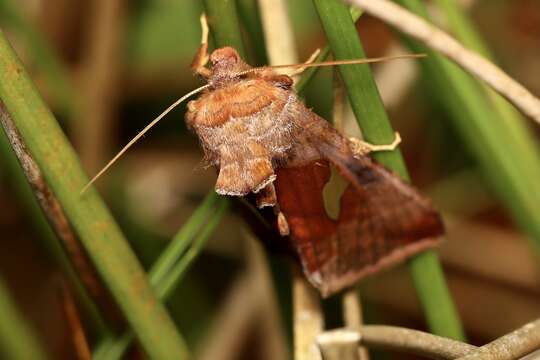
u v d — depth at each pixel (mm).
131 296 169
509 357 158
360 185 177
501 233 226
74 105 212
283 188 177
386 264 179
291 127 173
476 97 180
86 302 192
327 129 176
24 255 232
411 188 177
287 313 199
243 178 171
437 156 230
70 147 165
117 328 178
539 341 159
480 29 234
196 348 219
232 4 171
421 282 178
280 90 173
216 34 172
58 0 223
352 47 167
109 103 215
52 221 173
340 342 174
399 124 230
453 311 178
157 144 231
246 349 223
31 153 166
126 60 222
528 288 225
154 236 221
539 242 183
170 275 176
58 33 224
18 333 190
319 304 183
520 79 234
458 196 229
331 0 166
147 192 224
